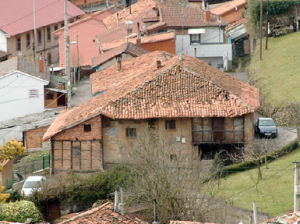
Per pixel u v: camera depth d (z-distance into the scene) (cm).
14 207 13712
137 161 13838
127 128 16600
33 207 13875
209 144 16662
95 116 16512
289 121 19050
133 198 12362
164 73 17388
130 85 17762
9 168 16750
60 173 16712
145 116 16362
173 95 16862
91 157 16638
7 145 15412
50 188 15250
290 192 14312
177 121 16575
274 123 18150
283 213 13312
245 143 16550
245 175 15662
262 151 16212
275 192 14425
